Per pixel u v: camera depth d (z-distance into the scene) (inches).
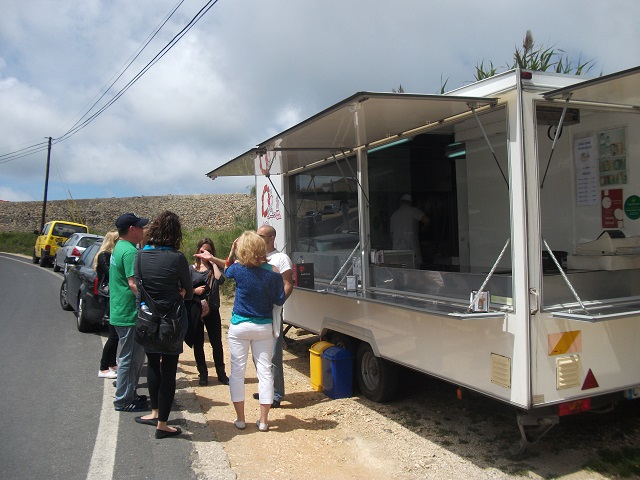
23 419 193.2
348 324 225.0
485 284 151.6
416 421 197.2
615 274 163.6
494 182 197.6
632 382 157.1
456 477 153.3
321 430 188.2
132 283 190.1
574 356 148.2
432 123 183.9
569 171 187.8
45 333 342.6
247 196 1612.9
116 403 201.3
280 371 212.7
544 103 153.3
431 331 174.4
